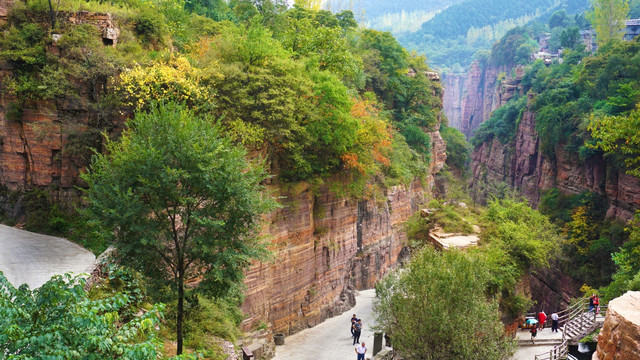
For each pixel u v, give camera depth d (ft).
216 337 82.58
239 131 95.91
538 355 100.63
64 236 83.87
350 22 240.94
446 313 81.00
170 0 132.57
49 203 87.20
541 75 401.29
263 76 102.73
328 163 127.85
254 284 104.83
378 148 151.23
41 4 91.20
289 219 118.01
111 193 59.21
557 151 297.33
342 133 120.16
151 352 35.24
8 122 88.63
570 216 266.77
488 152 448.65
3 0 90.27
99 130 86.63
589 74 305.12
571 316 124.47
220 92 99.60
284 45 147.02
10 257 72.13
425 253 92.63
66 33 88.84
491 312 86.74
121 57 89.35
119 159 60.08
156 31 102.53
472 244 128.98
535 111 333.42
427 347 81.76
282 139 112.57
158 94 88.84
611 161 247.29
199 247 59.93
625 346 65.98
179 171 57.62
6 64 87.92
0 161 90.17
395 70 231.30
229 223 60.95
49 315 34.47
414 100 238.48
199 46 113.09
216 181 59.47
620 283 144.56
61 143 87.45
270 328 111.75
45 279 64.44
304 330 122.93
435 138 249.96
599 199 257.75
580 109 284.61
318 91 116.78
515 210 153.69
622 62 279.49
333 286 136.87
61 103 87.45
